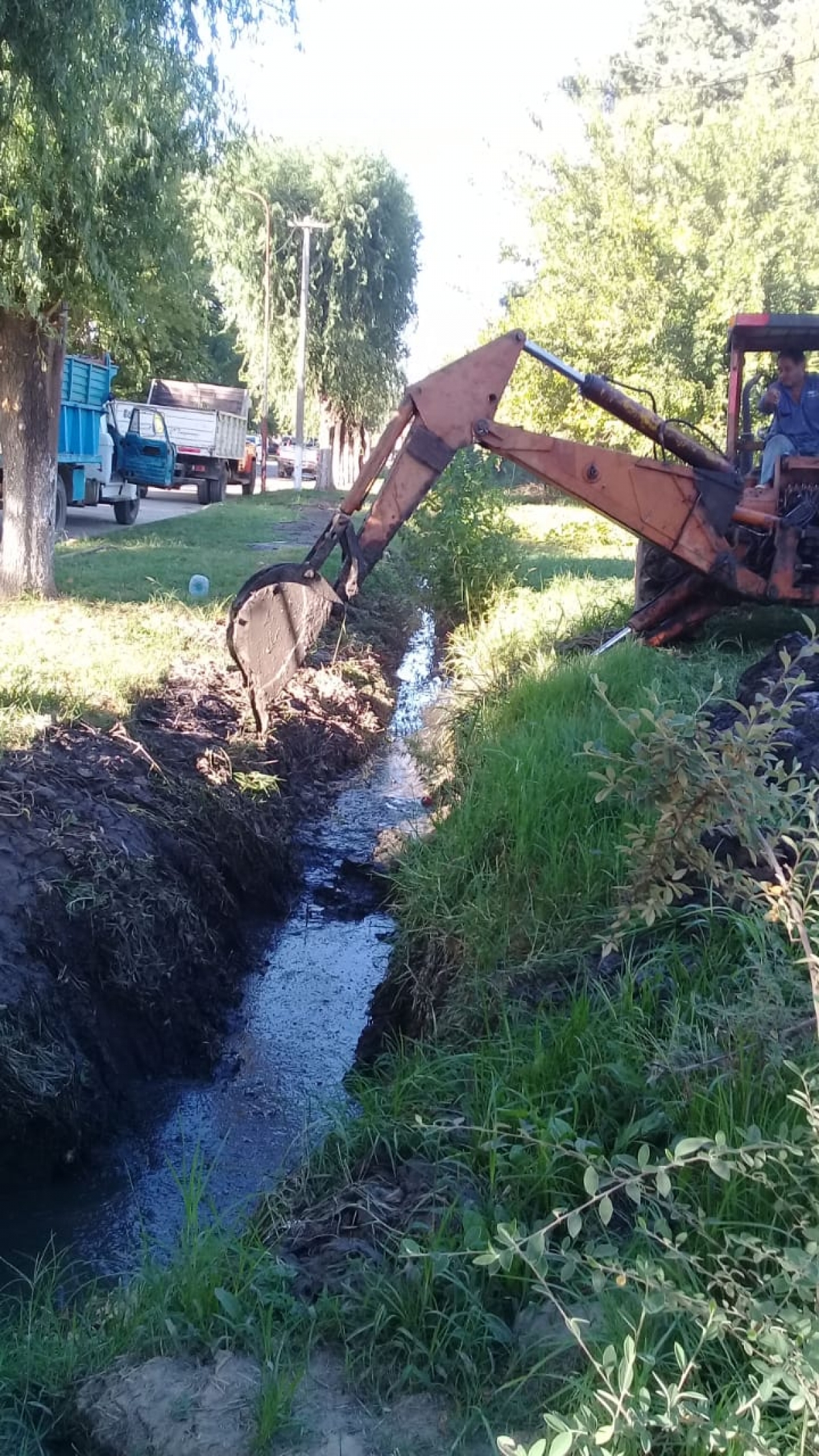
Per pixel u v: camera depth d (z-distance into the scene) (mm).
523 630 11336
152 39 10281
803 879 4215
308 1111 4980
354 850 8312
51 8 9062
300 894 7754
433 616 15711
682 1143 2805
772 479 8945
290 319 40812
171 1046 5730
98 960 5609
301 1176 4238
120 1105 5297
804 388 9258
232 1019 6211
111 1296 3742
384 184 40375
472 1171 3803
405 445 7027
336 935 7281
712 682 7621
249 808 7695
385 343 42250
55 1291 4090
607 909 5148
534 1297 3252
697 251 21016
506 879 5723
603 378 7621
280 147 39938
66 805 6227
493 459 16016
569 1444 2309
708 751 3129
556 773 6203
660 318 20484
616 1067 3791
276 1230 3895
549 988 4797
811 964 2990
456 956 5633
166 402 36219
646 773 3686
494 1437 2863
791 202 21250
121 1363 3275
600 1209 2795
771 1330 2527
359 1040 6023
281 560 16109
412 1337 3146
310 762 9398
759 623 9805
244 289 40750
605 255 21266
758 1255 2846
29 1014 5086
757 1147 2885
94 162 9898
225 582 13844
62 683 7965
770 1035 3533
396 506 6945
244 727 8617
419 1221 3609
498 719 8203
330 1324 3270
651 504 7824
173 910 6121
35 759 6605
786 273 20422
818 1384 2412
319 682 10961
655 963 4469
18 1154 4828
